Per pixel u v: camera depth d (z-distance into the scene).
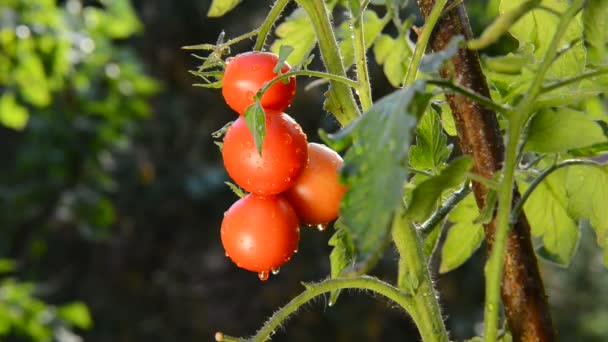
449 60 0.67
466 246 0.94
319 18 0.79
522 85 0.86
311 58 0.78
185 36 5.44
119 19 3.38
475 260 5.02
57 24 3.05
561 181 0.87
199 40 5.46
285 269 5.27
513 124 0.68
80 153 3.93
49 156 3.91
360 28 0.77
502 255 0.69
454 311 4.94
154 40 5.40
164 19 5.40
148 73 5.27
